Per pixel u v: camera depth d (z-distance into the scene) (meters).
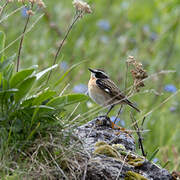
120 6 23.39
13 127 8.01
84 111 12.93
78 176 7.82
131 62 10.02
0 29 14.27
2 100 8.09
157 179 8.58
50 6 19.69
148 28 20.73
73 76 15.68
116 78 14.20
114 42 18.78
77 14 10.41
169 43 20.81
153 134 13.99
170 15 21.73
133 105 12.39
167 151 12.86
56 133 8.30
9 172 7.60
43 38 16.19
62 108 8.54
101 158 8.35
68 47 17.20
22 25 14.11
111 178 8.09
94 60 17.16
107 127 10.42
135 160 8.85
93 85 13.40
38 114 8.28
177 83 18.08
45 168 7.68
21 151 7.83
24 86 8.02
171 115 15.80
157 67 17.17
